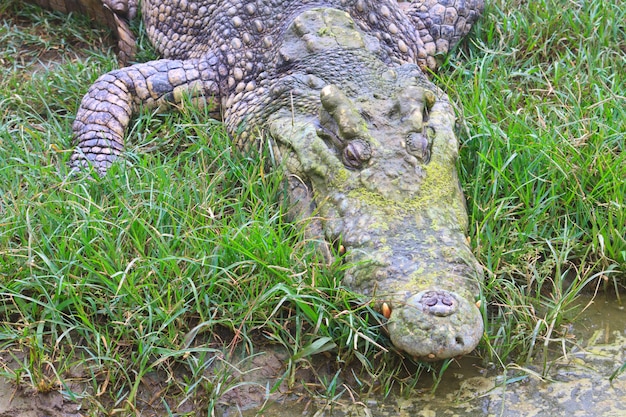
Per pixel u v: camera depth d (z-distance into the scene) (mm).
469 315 2689
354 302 2797
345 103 2953
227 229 2896
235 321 2814
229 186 3094
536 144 3113
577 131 3201
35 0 3791
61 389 2756
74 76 3441
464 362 2824
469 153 3139
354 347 2762
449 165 2945
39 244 2891
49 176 3045
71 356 2787
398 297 2719
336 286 2816
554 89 3375
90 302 2824
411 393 2770
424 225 2822
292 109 3037
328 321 2781
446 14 3525
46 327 2834
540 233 3033
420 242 2797
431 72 3383
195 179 3057
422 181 2877
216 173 3082
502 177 3088
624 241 2990
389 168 2877
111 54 3607
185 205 3016
